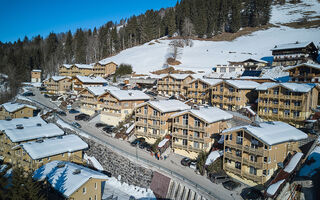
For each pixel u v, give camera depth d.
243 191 32.69
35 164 39.44
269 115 51.88
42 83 117.06
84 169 36.09
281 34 133.25
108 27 184.00
